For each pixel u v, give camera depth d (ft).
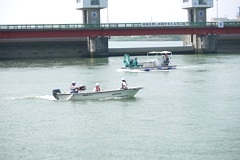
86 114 207.31
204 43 595.06
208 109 214.07
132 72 376.89
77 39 564.30
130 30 552.00
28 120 198.29
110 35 548.31
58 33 518.37
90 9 571.28
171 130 178.09
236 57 518.78
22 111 216.13
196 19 618.03
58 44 556.92
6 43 531.91
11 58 535.60
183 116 200.34
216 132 174.40
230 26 591.37
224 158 147.95
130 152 154.51
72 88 242.17
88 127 184.96
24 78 337.93
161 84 297.94
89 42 558.56
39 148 160.04
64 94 239.71
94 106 224.12
